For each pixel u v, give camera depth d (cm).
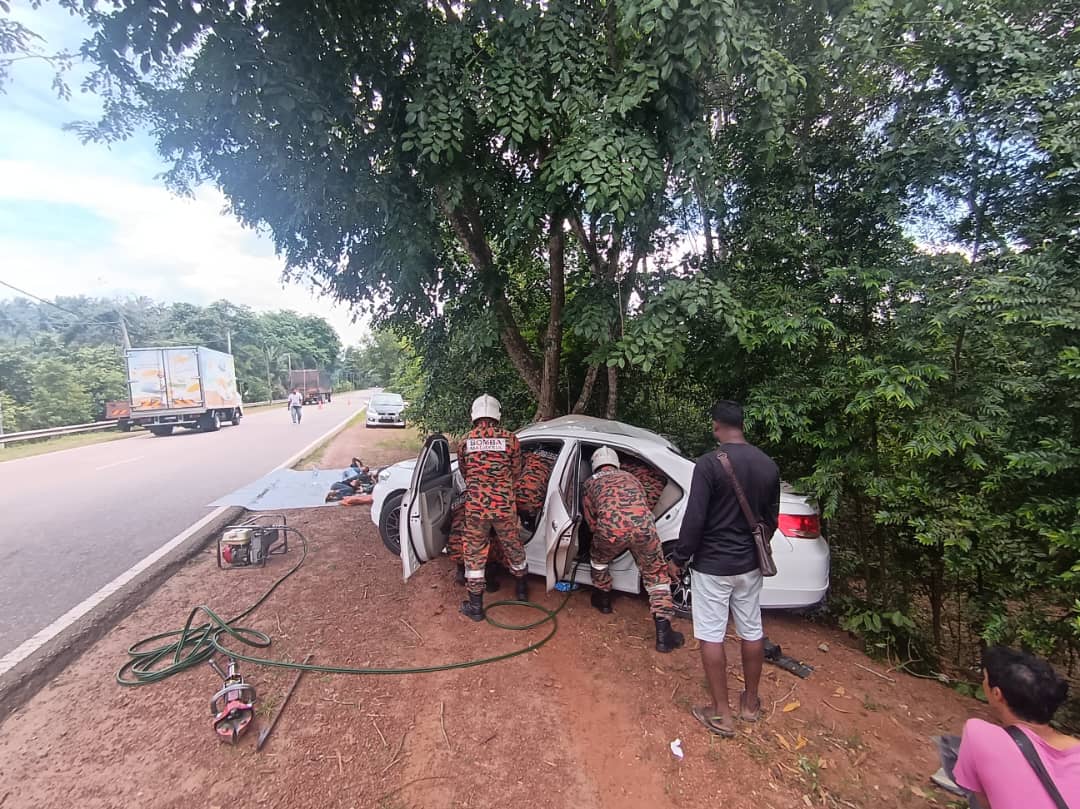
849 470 376
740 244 469
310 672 321
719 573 266
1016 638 307
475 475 379
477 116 405
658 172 371
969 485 330
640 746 263
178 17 364
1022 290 295
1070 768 145
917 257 379
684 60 346
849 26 361
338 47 429
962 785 167
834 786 240
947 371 331
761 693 311
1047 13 362
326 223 523
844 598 395
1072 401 288
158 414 1805
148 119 470
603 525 338
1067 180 318
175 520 659
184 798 225
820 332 400
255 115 406
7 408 1836
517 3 388
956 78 364
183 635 345
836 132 429
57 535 595
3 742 258
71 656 337
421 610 404
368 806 224
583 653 346
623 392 649
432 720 280
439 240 514
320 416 2841
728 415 280
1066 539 270
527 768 248
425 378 898
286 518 667
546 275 706
